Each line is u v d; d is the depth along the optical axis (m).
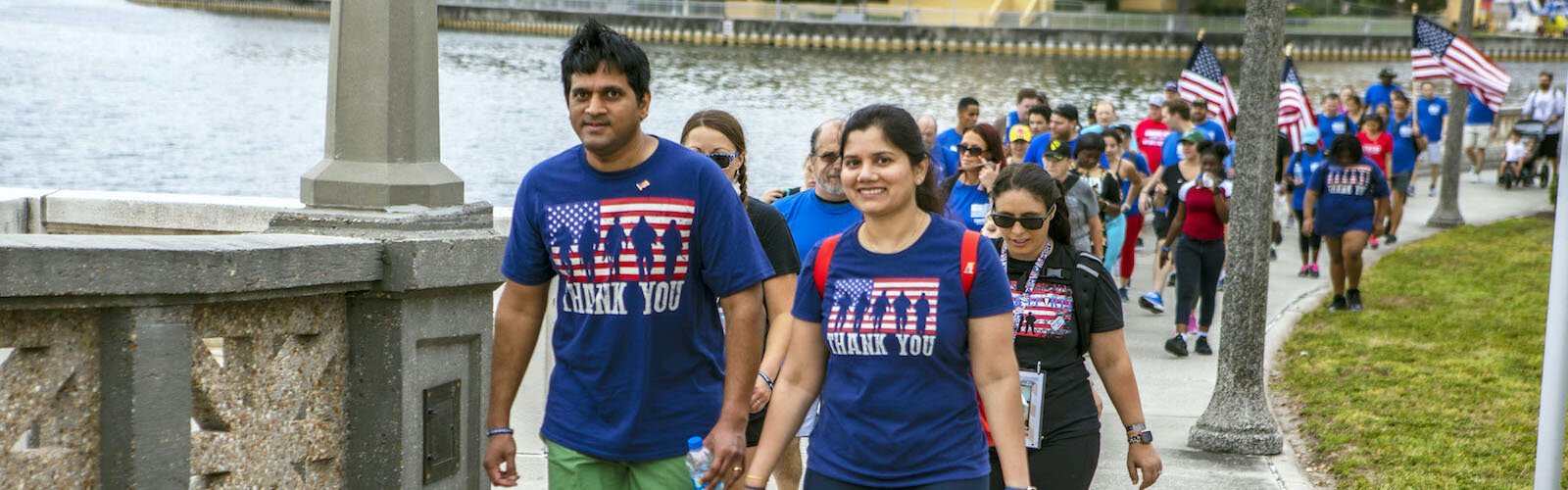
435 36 7.18
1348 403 13.49
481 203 7.39
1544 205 32.34
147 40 102.25
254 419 6.49
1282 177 24.34
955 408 5.94
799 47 123.81
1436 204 32.16
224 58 90.94
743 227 6.25
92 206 11.93
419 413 7.06
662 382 6.29
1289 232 27.47
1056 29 122.69
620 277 6.13
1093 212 13.21
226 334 6.31
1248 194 11.77
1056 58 119.25
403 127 7.00
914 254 5.92
